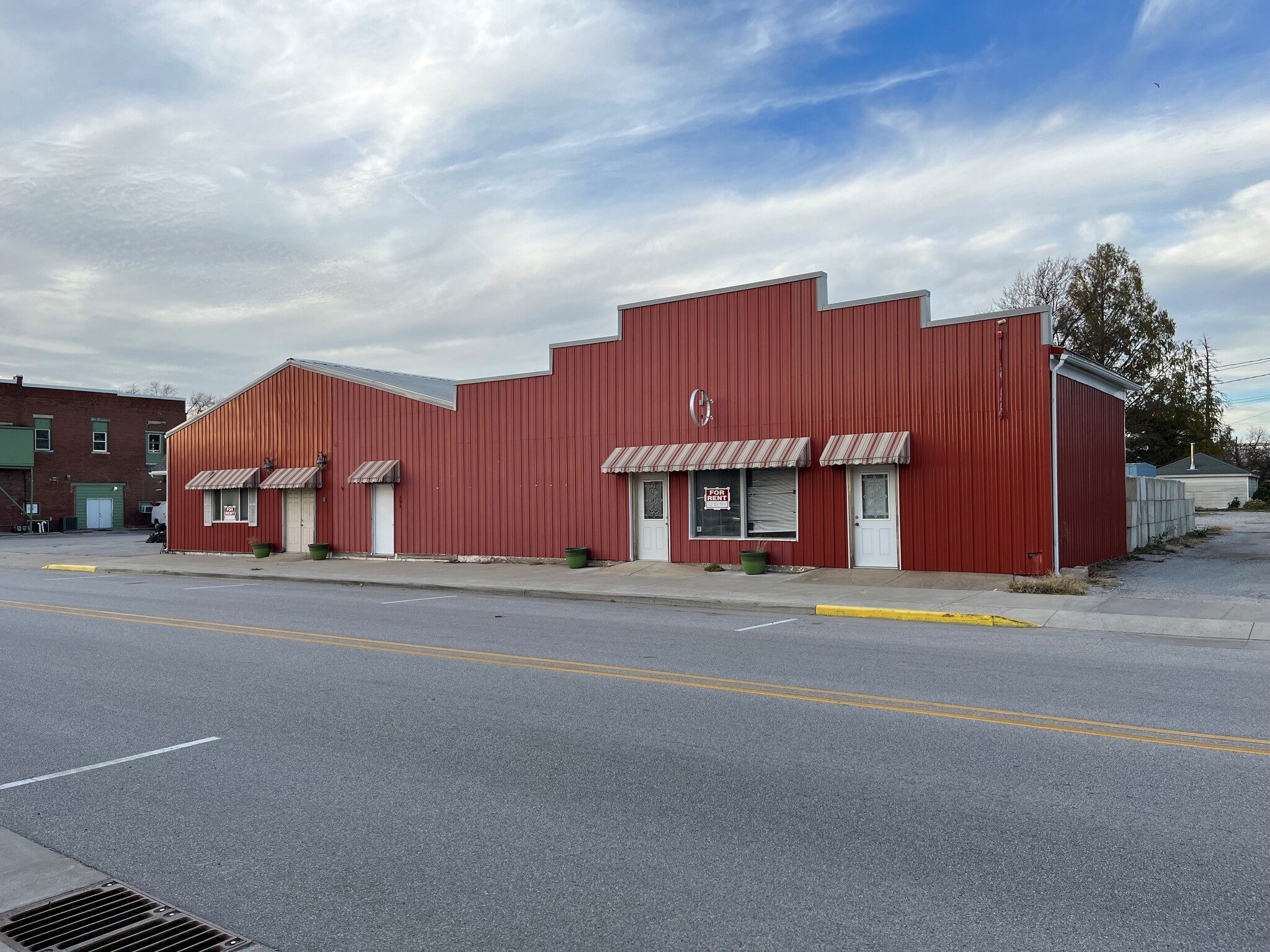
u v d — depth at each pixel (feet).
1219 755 21.21
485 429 84.17
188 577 83.97
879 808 17.99
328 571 80.23
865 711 25.96
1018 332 58.90
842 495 65.26
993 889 14.29
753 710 26.25
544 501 80.43
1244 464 245.45
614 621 47.37
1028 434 58.39
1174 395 190.80
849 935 12.91
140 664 35.06
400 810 18.42
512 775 20.52
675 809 18.17
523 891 14.58
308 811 18.51
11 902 14.70
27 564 101.45
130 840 17.20
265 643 39.91
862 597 53.47
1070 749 21.83
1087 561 65.36
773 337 68.33
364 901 14.39
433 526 87.66
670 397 73.31
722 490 71.00
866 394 64.34
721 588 59.52
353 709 27.04
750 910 13.76
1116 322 180.45
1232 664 33.14
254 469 102.53
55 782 20.66
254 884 15.12
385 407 91.56
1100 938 12.69
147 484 204.13
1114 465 74.64
